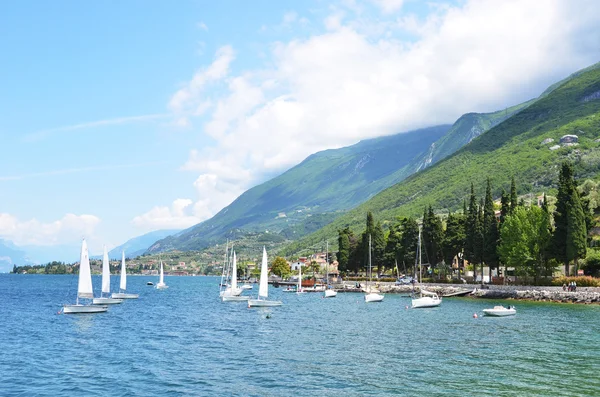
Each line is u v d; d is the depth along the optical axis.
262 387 41.00
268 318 92.00
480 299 125.31
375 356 52.28
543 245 123.06
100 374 46.19
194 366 49.00
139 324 83.94
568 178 117.25
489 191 140.75
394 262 189.25
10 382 43.59
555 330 69.38
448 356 51.66
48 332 74.19
